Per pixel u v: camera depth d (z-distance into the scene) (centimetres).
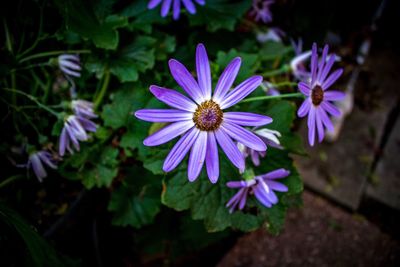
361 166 40
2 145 24
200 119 17
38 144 24
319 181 40
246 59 22
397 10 46
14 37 25
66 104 22
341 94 20
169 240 28
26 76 25
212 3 26
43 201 25
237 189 21
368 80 43
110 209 25
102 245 29
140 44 24
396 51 49
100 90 25
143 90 23
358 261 36
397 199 39
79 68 23
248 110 21
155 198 25
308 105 19
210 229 20
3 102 24
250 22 29
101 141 24
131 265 31
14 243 19
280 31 30
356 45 38
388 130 43
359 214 39
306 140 42
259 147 17
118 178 26
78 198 25
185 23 28
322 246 37
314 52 17
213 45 27
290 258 36
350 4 35
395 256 37
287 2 30
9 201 24
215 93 17
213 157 17
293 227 38
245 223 21
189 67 26
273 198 19
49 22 24
